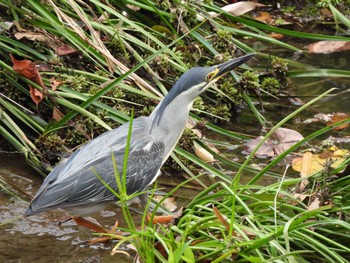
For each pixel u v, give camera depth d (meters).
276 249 8.12
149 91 11.48
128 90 11.56
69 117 10.70
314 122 12.52
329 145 11.61
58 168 9.11
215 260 7.86
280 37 15.61
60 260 8.76
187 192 10.47
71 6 11.90
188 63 12.75
